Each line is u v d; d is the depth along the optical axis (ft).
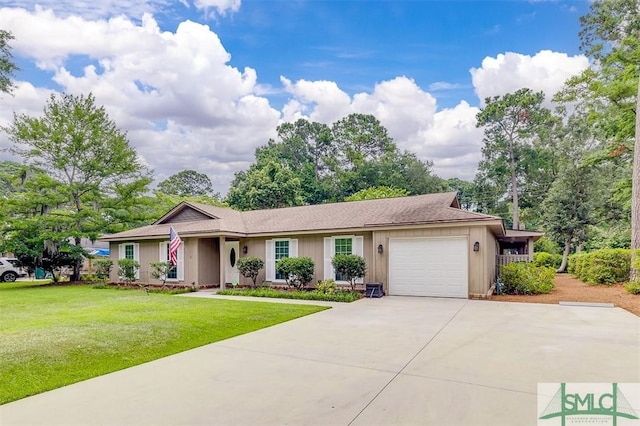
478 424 11.02
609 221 84.33
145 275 59.41
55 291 52.80
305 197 146.51
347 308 33.71
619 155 64.49
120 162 70.69
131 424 11.22
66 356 18.44
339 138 171.32
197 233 51.34
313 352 18.99
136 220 72.49
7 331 24.11
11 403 12.90
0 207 62.59
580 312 30.78
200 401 12.87
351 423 11.15
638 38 61.36
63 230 67.05
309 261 46.11
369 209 51.34
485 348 19.47
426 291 41.75
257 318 28.66
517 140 132.26
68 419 11.59
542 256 80.18
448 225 40.47
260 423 11.19
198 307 34.50
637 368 15.94
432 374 15.42
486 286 39.34
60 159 67.05
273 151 164.66
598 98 62.28
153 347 20.20
